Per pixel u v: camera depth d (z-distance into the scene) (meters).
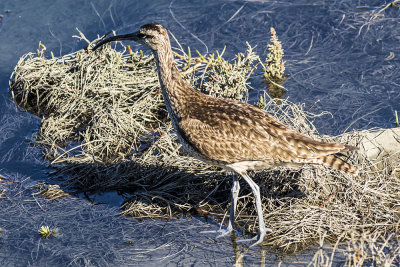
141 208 10.70
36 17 17.20
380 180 10.52
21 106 14.20
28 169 12.09
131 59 14.36
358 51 15.20
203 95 10.18
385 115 12.83
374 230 9.75
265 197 10.57
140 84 13.66
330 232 9.77
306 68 14.74
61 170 11.86
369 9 16.83
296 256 9.38
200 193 10.88
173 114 10.26
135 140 12.50
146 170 11.46
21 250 9.92
